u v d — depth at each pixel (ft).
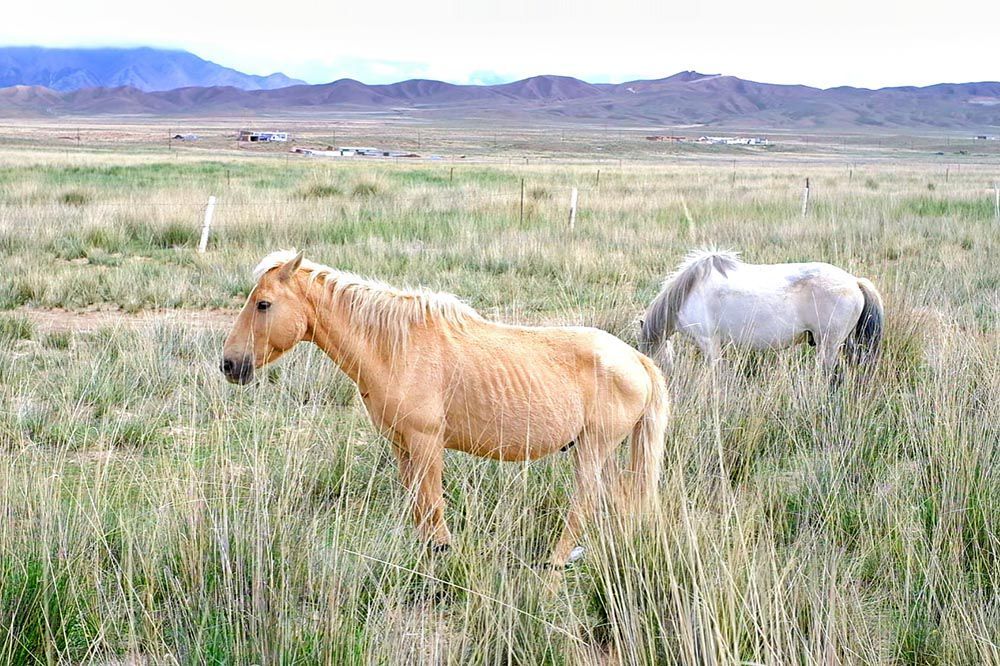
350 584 12.39
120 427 19.85
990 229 55.42
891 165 226.17
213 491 14.49
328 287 14.93
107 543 13.21
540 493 16.12
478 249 46.50
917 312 28.07
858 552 14.67
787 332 23.44
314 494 16.78
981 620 11.70
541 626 12.05
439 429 14.60
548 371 14.48
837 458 17.40
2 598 11.54
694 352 24.89
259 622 11.21
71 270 39.63
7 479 14.19
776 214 63.67
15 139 247.91
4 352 25.77
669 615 11.71
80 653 11.50
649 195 81.56
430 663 10.88
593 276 41.32
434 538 14.55
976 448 16.06
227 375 14.89
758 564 12.10
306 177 99.86
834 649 10.62
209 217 48.16
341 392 22.99
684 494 12.46
